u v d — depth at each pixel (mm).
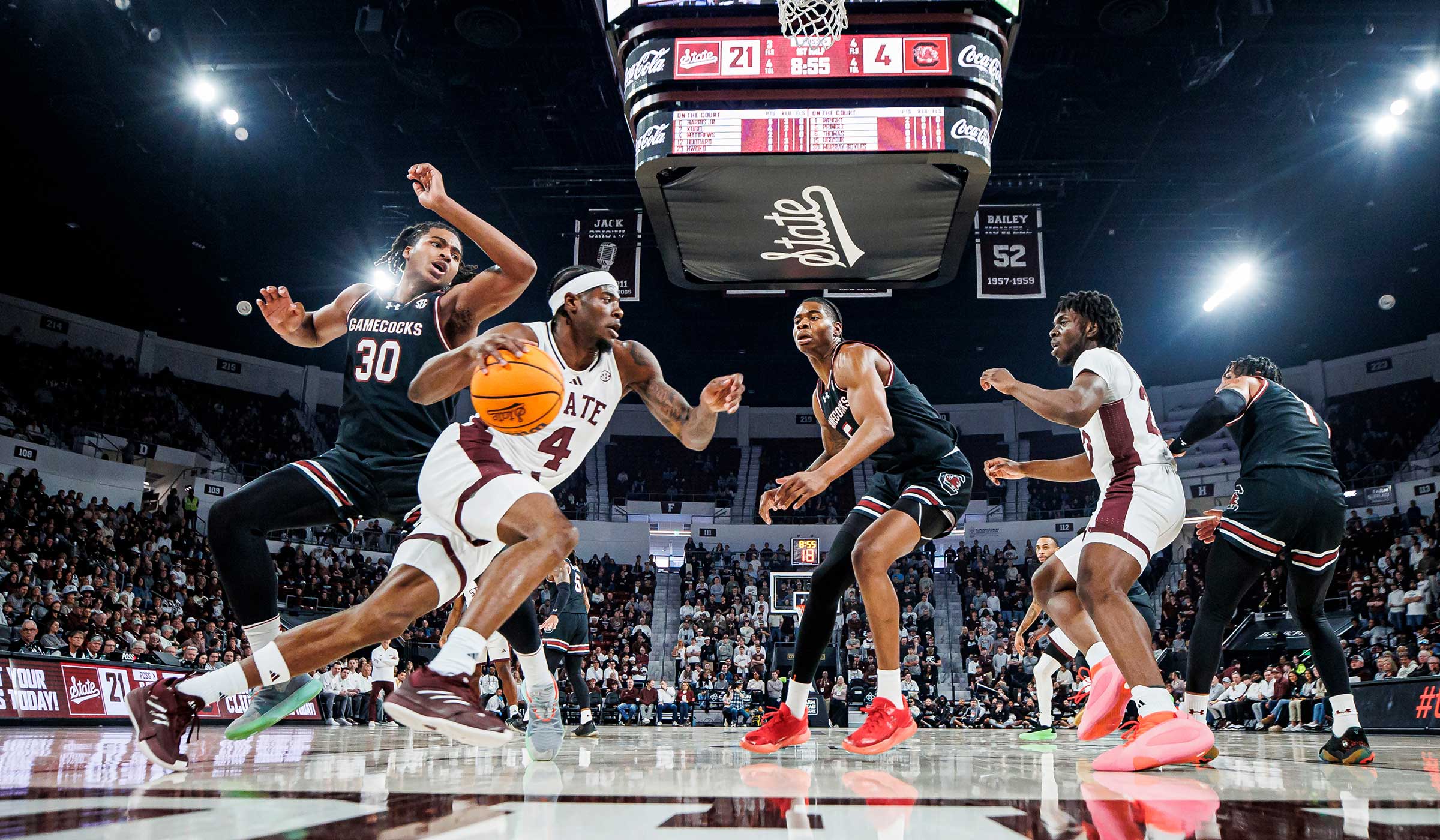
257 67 14250
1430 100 14789
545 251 20594
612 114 15672
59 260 19688
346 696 12383
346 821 1368
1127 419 2982
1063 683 15383
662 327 24562
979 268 15156
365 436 3219
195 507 19094
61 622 10836
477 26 12836
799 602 13648
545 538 2326
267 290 3514
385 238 19234
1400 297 21984
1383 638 14250
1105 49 13531
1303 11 13008
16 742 4164
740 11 7148
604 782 2145
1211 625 3469
